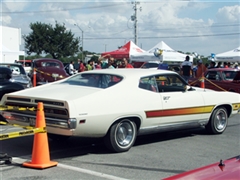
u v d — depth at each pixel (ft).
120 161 20.15
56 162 19.19
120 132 21.65
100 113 20.06
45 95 20.65
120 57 78.95
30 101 20.80
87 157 20.94
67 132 19.31
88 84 22.68
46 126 20.04
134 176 17.56
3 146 23.39
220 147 24.02
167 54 74.23
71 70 76.33
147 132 23.20
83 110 19.43
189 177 9.93
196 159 20.89
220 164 10.75
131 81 22.36
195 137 27.12
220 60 71.46
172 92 24.40
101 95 20.58
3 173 17.75
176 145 24.38
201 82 46.16
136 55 76.84
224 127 28.60
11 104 22.16
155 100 22.91
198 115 25.96
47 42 210.59
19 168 18.60
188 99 25.03
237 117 38.11
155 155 21.58
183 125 25.20
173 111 24.02
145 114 22.30
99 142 24.76
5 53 76.28
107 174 17.80
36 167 18.47
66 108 19.03
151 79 23.47
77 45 217.36
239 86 47.47
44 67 61.46
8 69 34.37
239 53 69.26
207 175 9.93
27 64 120.57
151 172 18.24
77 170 18.39
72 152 22.12
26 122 21.30
